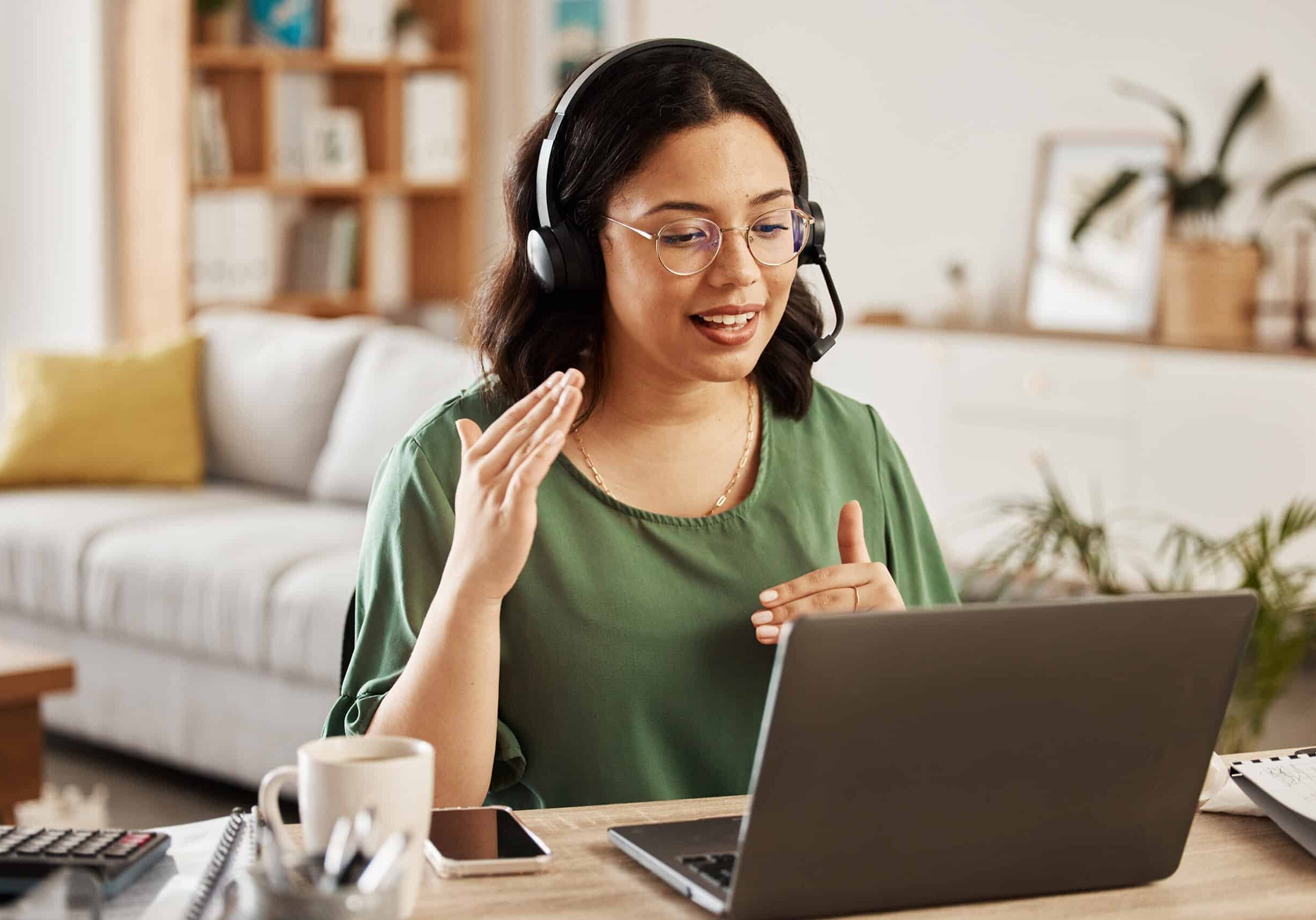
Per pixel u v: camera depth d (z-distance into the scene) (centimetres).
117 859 98
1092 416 464
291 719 324
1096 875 102
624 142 127
